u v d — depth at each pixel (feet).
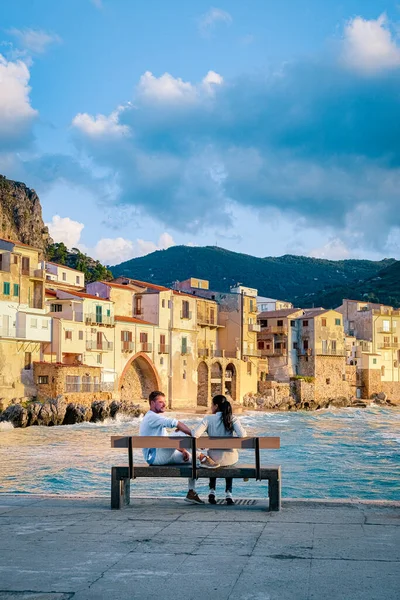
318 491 105.29
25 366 271.69
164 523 41.93
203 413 323.16
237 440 48.32
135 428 246.88
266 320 469.57
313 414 373.40
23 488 107.24
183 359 367.66
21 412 240.94
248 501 51.78
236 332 419.13
